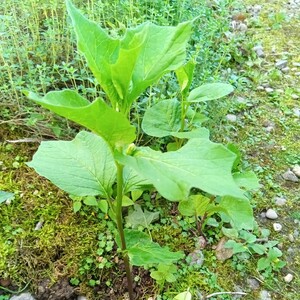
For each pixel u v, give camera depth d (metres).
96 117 0.30
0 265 0.51
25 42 0.68
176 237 0.57
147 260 0.40
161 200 0.60
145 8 0.79
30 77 0.64
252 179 0.52
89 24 0.34
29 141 0.64
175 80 0.68
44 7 0.75
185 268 0.54
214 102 0.71
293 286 0.53
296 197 0.64
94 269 0.53
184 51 0.35
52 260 0.53
